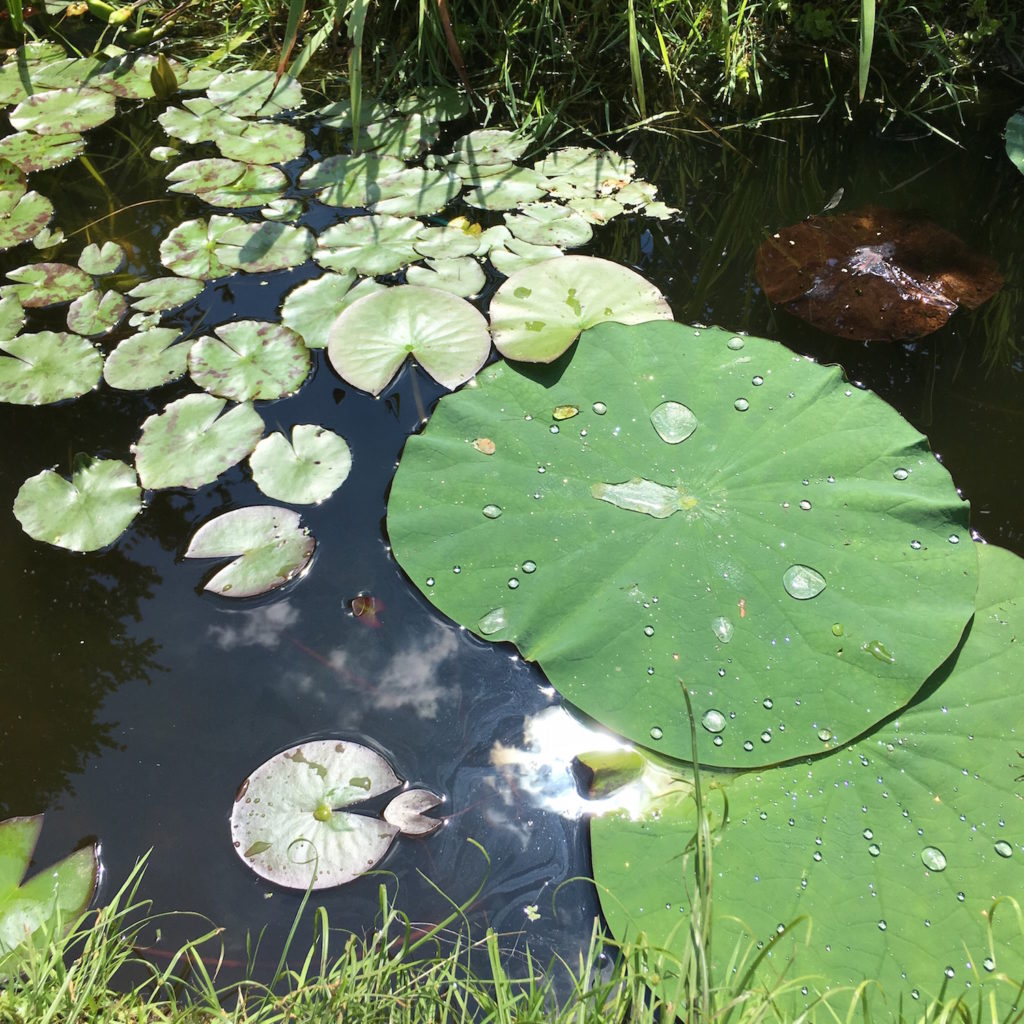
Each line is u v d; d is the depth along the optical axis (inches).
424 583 55.9
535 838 47.1
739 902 43.7
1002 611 52.7
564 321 69.1
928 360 70.2
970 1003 40.3
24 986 41.4
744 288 77.4
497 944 43.6
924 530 55.1
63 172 91.9
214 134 94.2
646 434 60.7
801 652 51.1
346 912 44.9
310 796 47.8
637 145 95.0
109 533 59.3
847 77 100.8
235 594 56.5
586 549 55.6
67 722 51.3
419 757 50.0
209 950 43.8
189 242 80.5
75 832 47.1
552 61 100.7
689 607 52.9
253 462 62.5
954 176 89.8
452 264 77.5
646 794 48.0
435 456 60.9
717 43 97.9
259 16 107.7
